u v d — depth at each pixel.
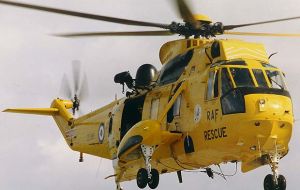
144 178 86.75
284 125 75.25
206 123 79.19
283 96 76.38
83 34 84.31
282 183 77.31
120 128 96.06
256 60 80.19
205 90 79.94
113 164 95.75
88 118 110.81
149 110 89.56
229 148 77.31
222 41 81.25
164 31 90.62
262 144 75.50
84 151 111.12
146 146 84.56
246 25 88.75
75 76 120.38
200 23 90.12
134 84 93.06
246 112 74.94
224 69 78.50
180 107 84.00
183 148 83.25
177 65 87.12
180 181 93.12
